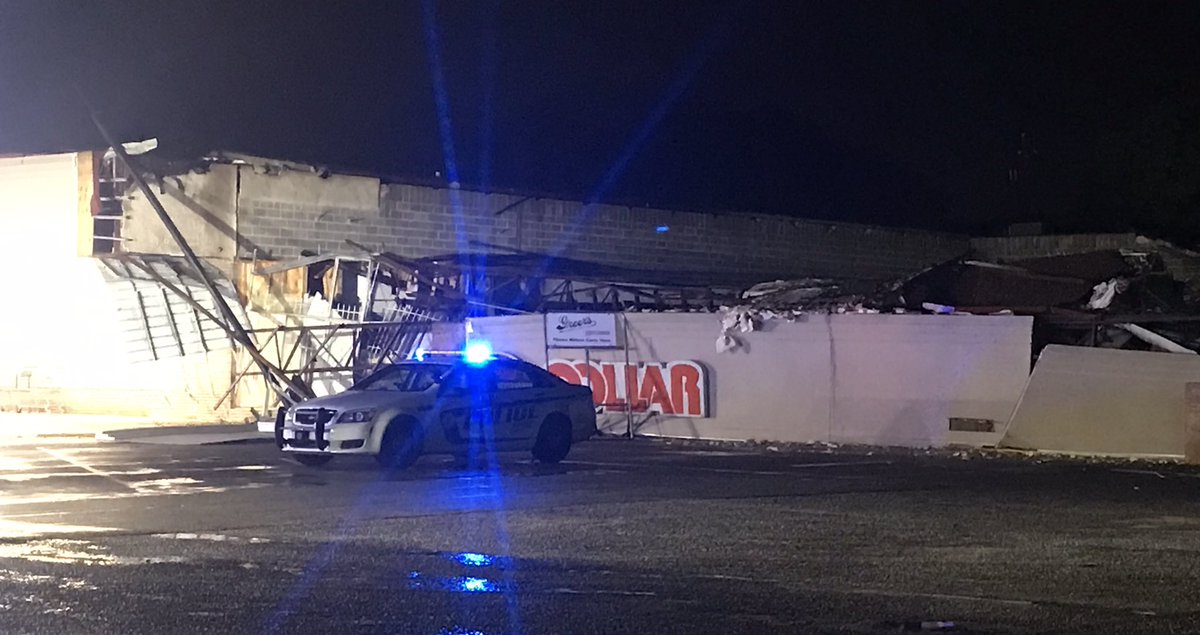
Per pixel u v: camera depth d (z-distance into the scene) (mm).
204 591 8766
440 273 29031
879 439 23469
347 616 8047
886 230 37938
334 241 28766
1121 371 21844
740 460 20359
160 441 22109
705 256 34500
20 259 27250
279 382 26859
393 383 18531
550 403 19375
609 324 26172
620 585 9156
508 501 14039
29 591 8703
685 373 25312
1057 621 8078
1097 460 21281
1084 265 31875
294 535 11367
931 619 8102
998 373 22562
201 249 27328
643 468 18594
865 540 11352
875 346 23578
